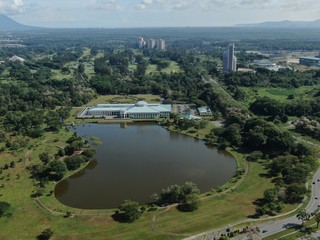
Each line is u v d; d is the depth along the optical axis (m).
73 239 181.88
